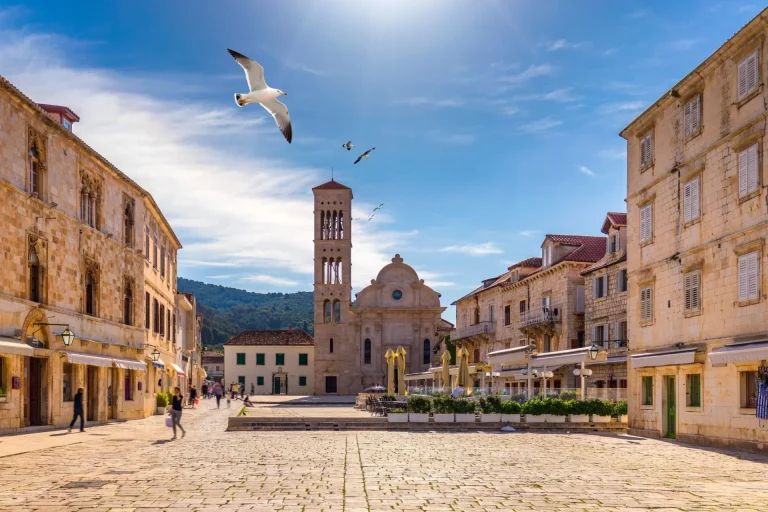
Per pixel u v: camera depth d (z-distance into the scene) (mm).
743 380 27219
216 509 13180
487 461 21766
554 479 17641
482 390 40406
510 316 71875
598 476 18344
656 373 33781
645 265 35781
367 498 14477
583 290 59094
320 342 113562
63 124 40594
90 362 36500
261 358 132000
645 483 17094
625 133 38156
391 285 115250
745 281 27156
